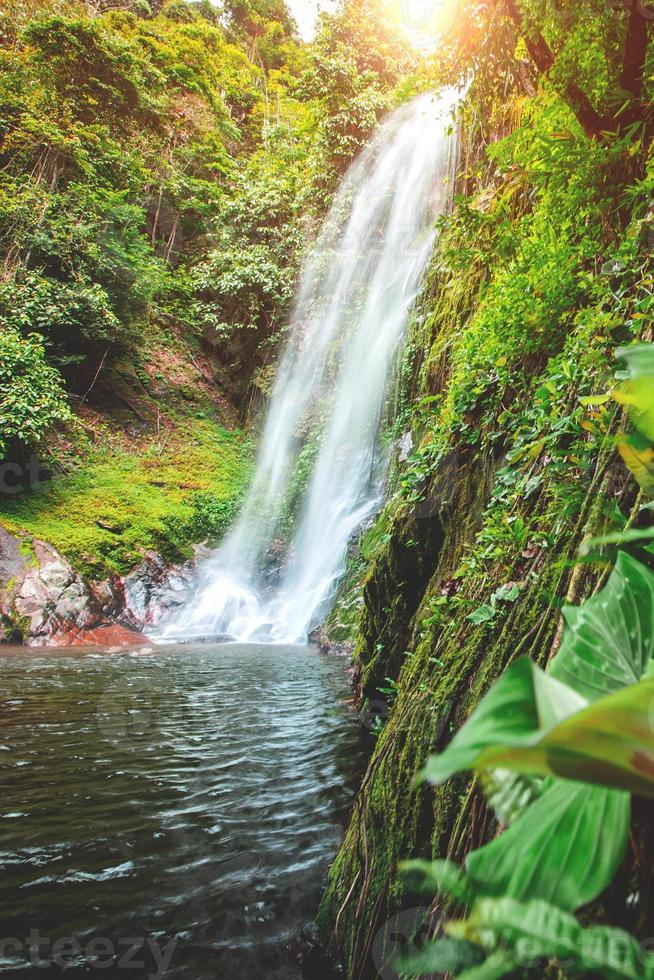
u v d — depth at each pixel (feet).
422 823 5.35
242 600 36.58
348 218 46.42
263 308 53.26
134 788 10.33
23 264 40.45
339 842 8.44
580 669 2.60
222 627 34.53
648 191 6.72
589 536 4.46
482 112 11.73
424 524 11.83
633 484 4.36
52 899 6.95
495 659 5.64
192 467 46.37
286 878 7.47
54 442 40.16
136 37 65.16
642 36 7.64
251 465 49.29
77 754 12.02
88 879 7.40
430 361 18.99
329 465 40.24
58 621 29.32
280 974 5.60
